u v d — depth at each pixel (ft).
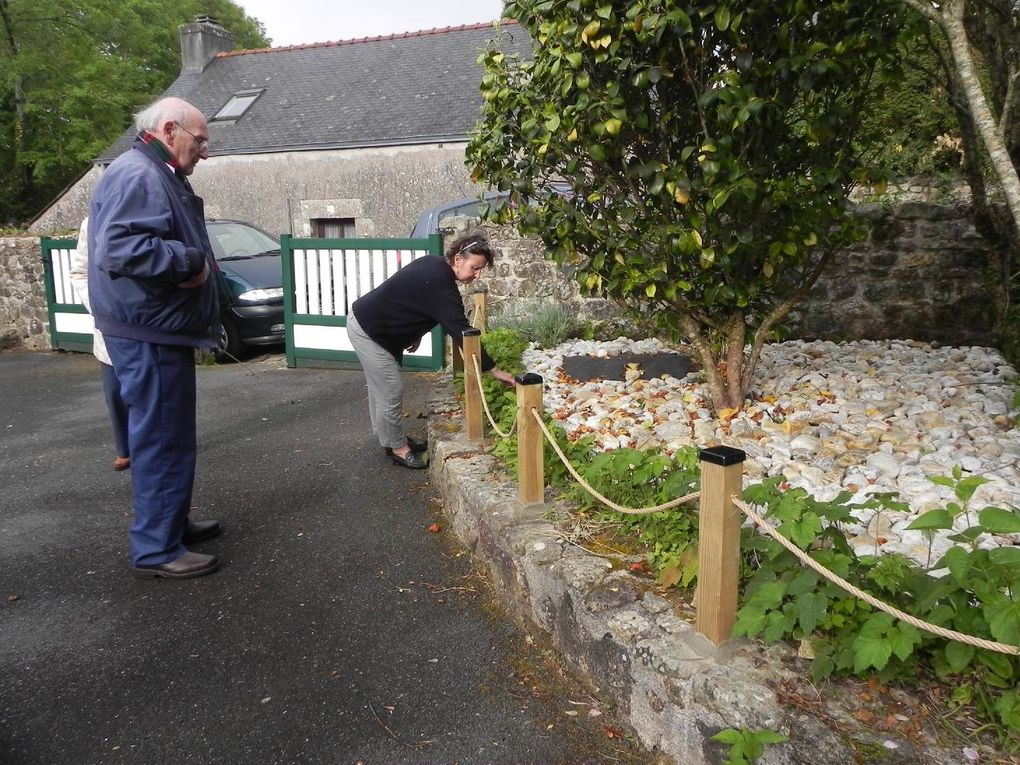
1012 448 12.70
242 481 16.06
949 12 10.33
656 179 13.06
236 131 57.98
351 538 13.19
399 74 59.41
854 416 14.99
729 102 12.07
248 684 9.22
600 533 10.32
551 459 12.17
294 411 21.56
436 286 14.71
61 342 33.73
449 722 8.45
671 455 12.67
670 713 7.46
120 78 88.28
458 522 12.94
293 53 66.74
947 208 21.74
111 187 10.37
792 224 13.85
